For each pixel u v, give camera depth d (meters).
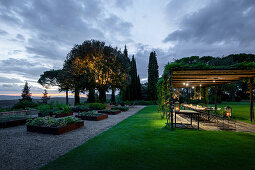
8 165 2.64
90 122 7.79
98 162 2.57
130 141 3.84
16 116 7.99
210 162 2.50
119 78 17.75
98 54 16.70
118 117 9.86
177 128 5.50
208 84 11.29
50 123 5.51
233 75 6.82
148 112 12.07
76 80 18.27
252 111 7.55
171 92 5.67
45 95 21.73
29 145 3.88
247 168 2.27
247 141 3.73
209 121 7.45
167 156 2.79
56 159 2.77
